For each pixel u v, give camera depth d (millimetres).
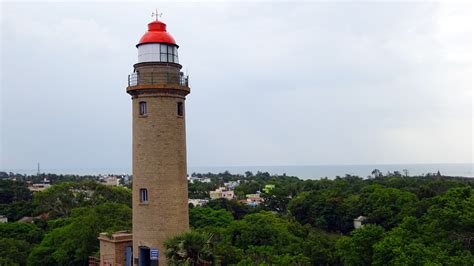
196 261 29797
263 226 76500
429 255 42156
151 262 35406
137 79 36969
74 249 53188
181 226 36656
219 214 99312
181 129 37562
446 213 48500
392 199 101688
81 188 95312
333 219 116625
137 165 36625
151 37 37062
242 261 51250
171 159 36406
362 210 110625
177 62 38469
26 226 75562
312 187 173500
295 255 64188
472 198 51750
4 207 110875
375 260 47125
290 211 126125
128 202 95875
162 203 35875
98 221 54969
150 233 35781
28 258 57531
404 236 49625
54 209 91188
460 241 47156
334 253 71188
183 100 38156
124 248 40375
